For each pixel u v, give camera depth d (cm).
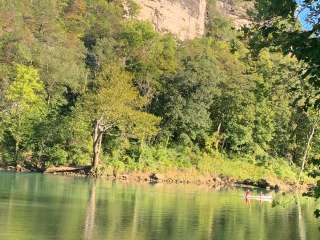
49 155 5684
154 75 6869
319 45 776
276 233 2297
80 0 10556
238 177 6178
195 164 6278
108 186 4294
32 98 6116
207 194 4175
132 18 11625
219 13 13675
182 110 6506
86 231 2053
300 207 3456
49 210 2573
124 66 7350
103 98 5347
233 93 6644
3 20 7881
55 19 9369
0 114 5966
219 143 6956
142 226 2264
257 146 6806
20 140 5738
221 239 2067
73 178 4956
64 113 6481
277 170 6488
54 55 7219
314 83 814
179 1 12838
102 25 9338
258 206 3400
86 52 8075
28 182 4112
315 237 2220
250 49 888
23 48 7012
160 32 12269
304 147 6219
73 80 6888
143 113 5584
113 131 5919
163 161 6125
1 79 6525
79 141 5747
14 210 2506
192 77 6500
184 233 2155
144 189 4269
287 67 999
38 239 1844
